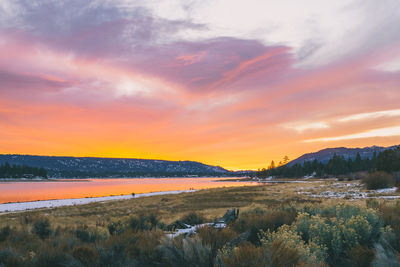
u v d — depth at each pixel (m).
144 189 116.62
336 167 160.12
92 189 118.38
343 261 4.78
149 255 5.08
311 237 5.48
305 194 43.34
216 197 48.47
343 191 42.00
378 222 5.91
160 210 30.48
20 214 32.31
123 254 5.27
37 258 5.18
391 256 4.18
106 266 4.95
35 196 76.06
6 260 5.00
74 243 6.93
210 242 5.44
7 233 9.57
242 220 8.48
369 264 4.43
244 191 61.47
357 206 6.92
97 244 6.00
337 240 5.09
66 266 4.86
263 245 4.71
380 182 38.22
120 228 11.92
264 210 17.00
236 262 3.79
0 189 115.50
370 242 5.28
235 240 6.02
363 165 151.88
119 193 88.38
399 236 5.42
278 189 61.47
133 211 32.12
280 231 5.48
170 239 5.25
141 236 6.52
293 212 9.27
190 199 46.94
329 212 9.41
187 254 4.73
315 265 3.85
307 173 191.25
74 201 56.94
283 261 3.77
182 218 18.16
